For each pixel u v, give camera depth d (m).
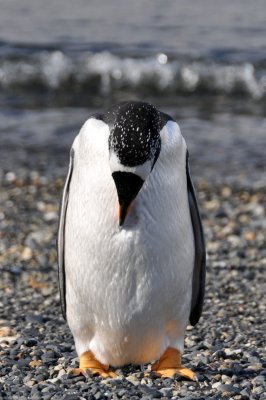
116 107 10.12
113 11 54.28
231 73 43.53
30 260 18.95
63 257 11.12
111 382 10.59
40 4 56.22
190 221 10.62
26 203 24.22
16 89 43.34
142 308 10.39
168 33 48.59
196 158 30.38
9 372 11.30
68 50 45.38
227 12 53.66
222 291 16.72
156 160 9.82
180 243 10.34
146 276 10.23
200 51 45.09
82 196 10.18
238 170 28.98
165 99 42.34
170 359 10.98
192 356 12.28
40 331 13.68
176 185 10.15
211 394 10.43
